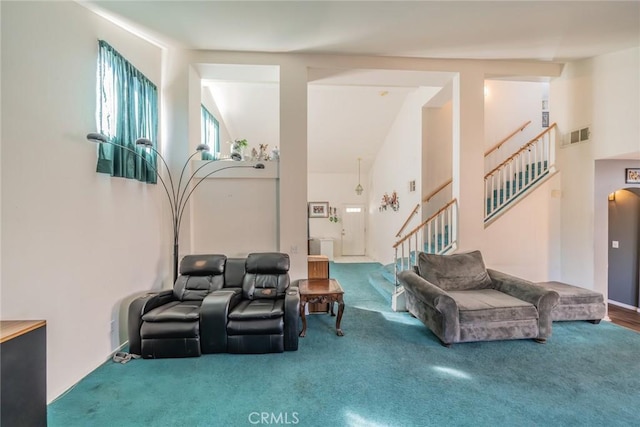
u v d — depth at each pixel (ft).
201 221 13.25
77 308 8.05
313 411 6.76
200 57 12.62
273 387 7.69
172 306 10.22
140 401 7.13
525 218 14.12
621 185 12.87
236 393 7.44
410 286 11.48
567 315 11.72
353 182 31.17
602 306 11.84
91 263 8.58
